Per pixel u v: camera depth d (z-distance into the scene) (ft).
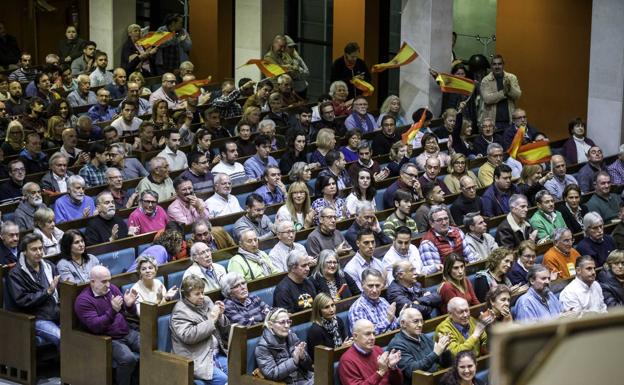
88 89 61.46
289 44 65.16
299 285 32.24
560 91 66.59
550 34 66.59
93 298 31.27
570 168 51.65
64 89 63.36
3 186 42.47
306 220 40.32
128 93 58.80
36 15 82.53
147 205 38.88
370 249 35.47
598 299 34.99
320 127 55.26
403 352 28.55
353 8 74.74
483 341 30.14
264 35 68.80
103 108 57.98
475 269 35.65
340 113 58.18
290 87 60.64
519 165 51.62
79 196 40.42
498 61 56.49
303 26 80.12
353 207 43.09
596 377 3.09
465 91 57.31
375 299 31.50
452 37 61.82
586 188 49.98
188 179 43.70
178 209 40.16
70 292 31.58
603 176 46.65
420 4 58.80
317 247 37.35
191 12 83.46
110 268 35.19
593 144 54.65
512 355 3.09
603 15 54.65
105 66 66.49
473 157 53.21
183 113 55.57
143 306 30.14
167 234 35.37
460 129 53.47
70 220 39.52
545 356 3.08
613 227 43.11
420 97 59.52
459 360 26.55
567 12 65.46
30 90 61.36
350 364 27.68
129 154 48.21
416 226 41.22
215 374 30.35
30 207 39.50
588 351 3.10
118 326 31.48
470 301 33.24
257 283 32.60
